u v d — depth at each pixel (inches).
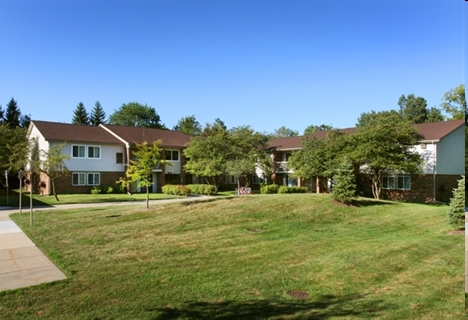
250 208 571.5
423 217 539.5
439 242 376.2
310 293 241.3
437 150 1011.3
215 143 1293.1
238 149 1321.4
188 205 630.5
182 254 331.9
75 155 1202.0
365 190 1141.1
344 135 1083.3
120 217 538.0
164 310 210.2
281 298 231.8
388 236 423.5
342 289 248.8
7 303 219.5
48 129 1213.1
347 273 281.6
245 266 297.6
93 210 647.1
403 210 595.5
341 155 1008.9
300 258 322.0
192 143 1327.5
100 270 283.3
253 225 466.9
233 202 639.1
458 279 265.1
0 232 442.0
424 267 294.7
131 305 216.8
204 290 242.8
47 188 1147.9
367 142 962.1
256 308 214.4
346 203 614.5
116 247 355.6
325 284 259.0
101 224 482.0
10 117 2240.4
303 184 1391.5
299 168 1154.7
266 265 300.8
